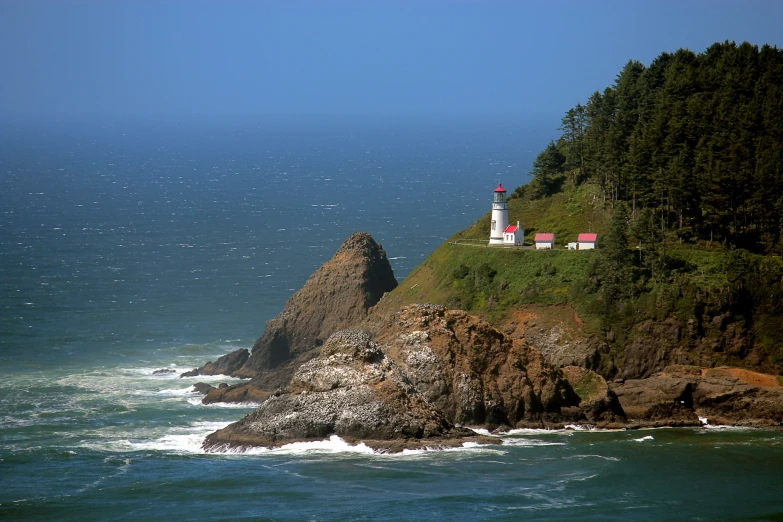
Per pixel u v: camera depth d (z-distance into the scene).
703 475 190.00
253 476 189.38
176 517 172.75
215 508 176.12
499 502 177.25
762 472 191.62
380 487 183.50
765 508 175.88
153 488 185.25
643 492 182.38
